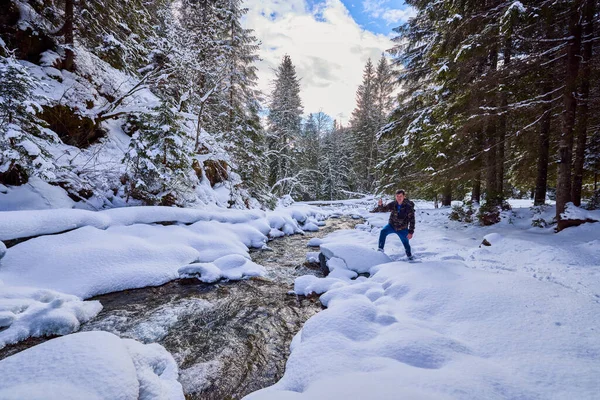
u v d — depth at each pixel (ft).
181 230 27.61
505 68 27.78
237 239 30.81
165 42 45.09
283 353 12.17
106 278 18.25
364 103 129.59
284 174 96.07
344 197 122.11
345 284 18.07
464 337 9.82
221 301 17.62
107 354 7.84
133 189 30.83
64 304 14.44
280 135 96.12
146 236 24.50
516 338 9.18
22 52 32.55
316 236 40.68
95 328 13.91
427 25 53.16
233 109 60.13
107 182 30.45
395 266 18.48
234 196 47.91
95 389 6.61
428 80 49.70
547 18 23.21
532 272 15.39
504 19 23.75
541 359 7.93
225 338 13.35
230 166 52.37
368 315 11.55
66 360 7.30
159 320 15.03
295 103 111.14
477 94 30.83
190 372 10.73
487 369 7.54
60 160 29.30
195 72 45.29
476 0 29.48
